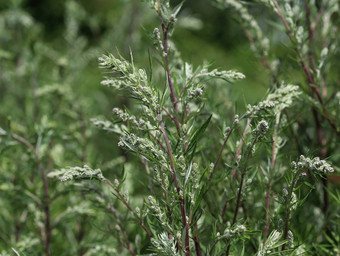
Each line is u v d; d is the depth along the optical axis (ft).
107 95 10.27
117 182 3.89
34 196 6.64
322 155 5.79
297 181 3.53
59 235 7.54
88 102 10.42
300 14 5.54
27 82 11.07
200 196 3.49
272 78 6.32
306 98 5.25
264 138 3.83
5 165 7.70
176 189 3.57
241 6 6.34
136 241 4.75
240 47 6.80
